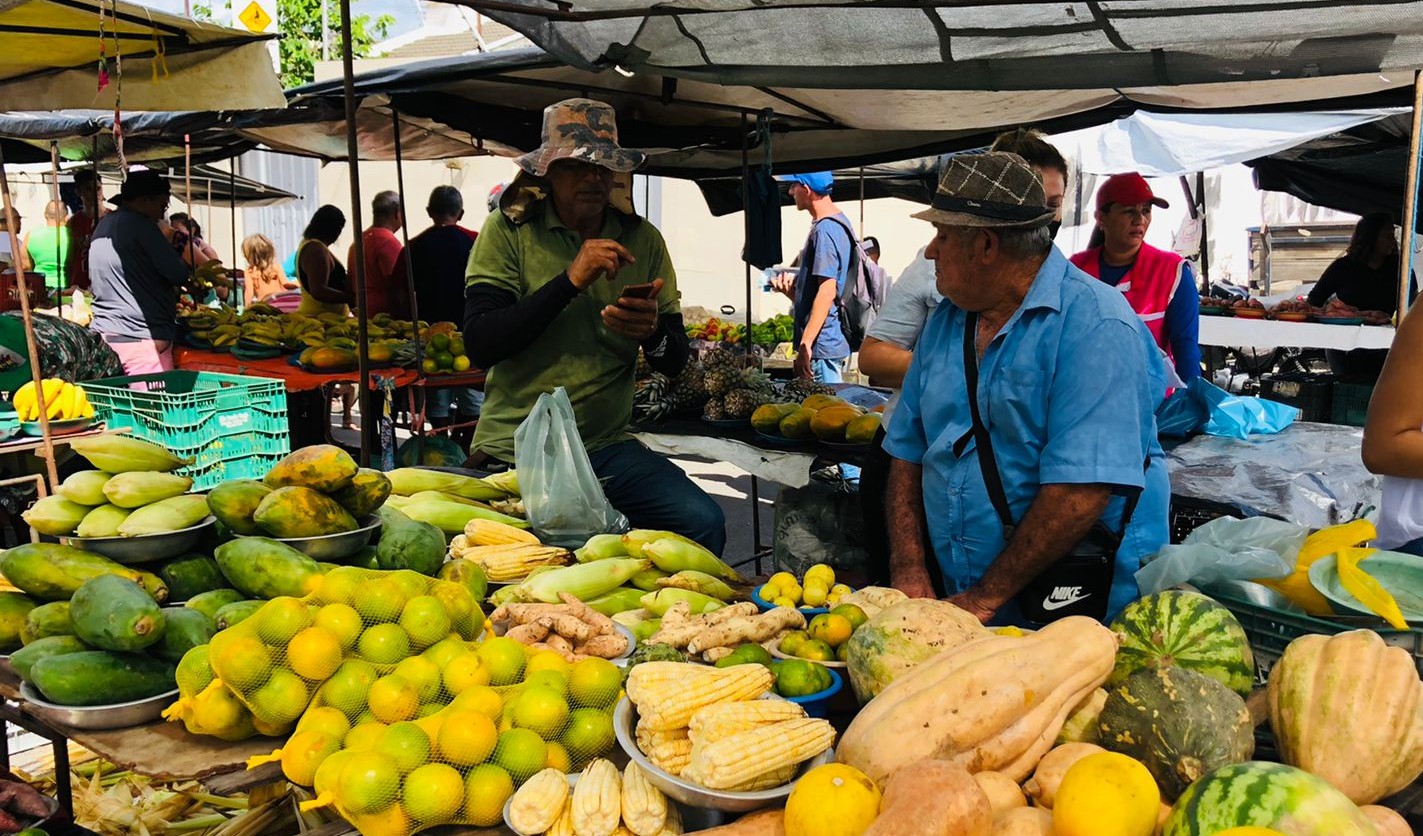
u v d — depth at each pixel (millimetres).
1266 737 2205
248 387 6082
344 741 2182
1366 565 2467
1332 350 10766
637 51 4184
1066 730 2045
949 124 6816
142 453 2955
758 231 6695
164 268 8344
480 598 3061
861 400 5590
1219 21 3492
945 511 3189
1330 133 9344
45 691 2307
